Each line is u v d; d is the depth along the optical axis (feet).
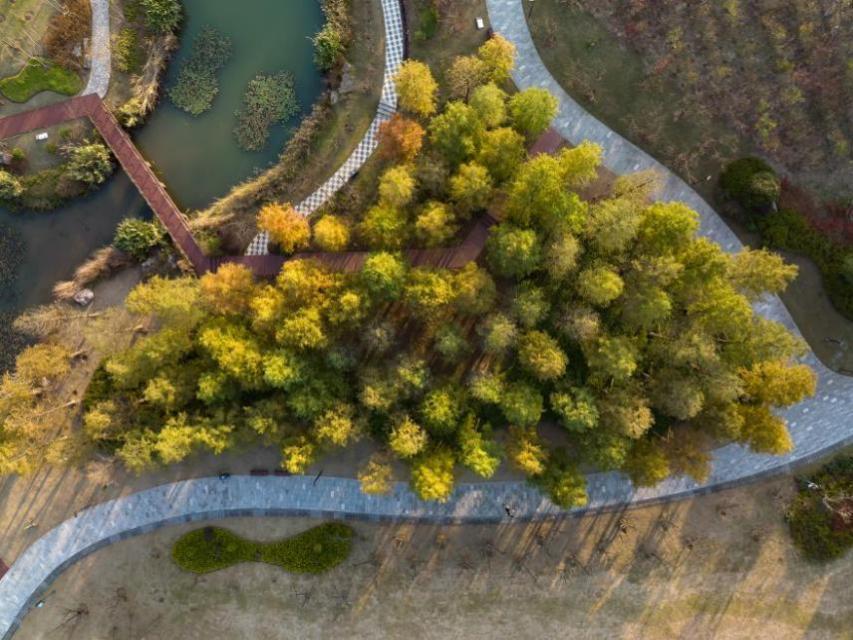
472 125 131.13
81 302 150.61
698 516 147.54
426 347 144.36
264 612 149.07
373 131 149.59
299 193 150.41
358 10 149.38
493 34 147.64
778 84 143.13
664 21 144.36
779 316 146.92
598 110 147.43
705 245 125.80
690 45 144.66
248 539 148.66
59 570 150.20
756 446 128.67
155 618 149.69
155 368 135.74
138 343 138.92
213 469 149.59
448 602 147.74
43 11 151.84
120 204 152.97
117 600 149.59
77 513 150.20
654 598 147.13
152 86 150.71
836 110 142.00
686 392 123.24
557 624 147.23
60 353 144.87
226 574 149.07
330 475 148.05
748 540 147.02
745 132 144.77
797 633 146.10
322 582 148.25
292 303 131.75
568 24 146.92
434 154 135.74
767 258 125.18
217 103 153.58
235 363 128.67
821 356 146.20
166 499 149.69
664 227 124.16
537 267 130.31
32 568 150.51
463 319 143.64
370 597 148.15
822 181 143.74
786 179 144.56
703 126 145.69
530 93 129.70
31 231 153.89
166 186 153.17
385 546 147.84
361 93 149.59
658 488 147.74
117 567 149.89
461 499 147.84
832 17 140.05
